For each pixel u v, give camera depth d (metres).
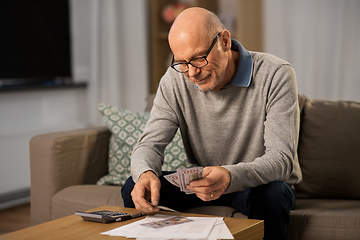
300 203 1.72
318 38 3.17
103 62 3.89
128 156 2.07
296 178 1.55
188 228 1.08
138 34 3.84
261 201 1.33
